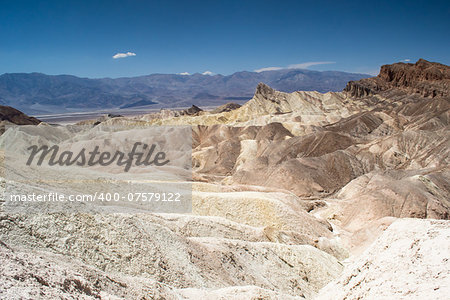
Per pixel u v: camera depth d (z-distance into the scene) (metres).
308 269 27.48
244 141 117.12
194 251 21.52
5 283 8.09
